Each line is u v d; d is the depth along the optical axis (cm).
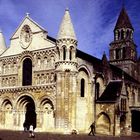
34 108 7194
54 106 6494
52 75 6769
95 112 7281
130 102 9675
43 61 6975
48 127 6612
